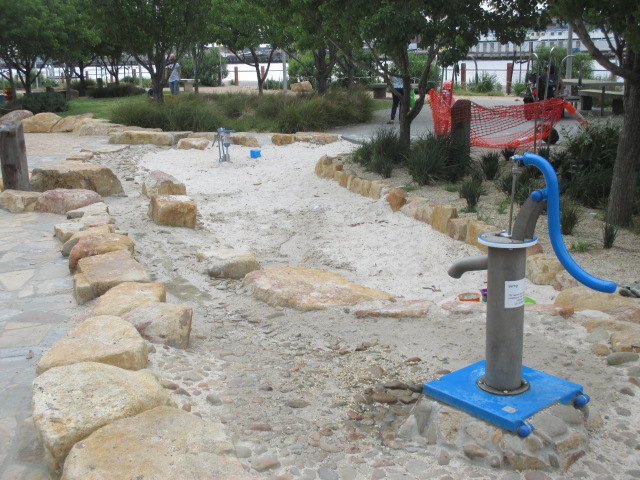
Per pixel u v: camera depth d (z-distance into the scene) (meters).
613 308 4.97
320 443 3.29
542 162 3.16
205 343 4.69
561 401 3.33
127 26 20.44
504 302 3.27
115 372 3.44
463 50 10.91
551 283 6.12
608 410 3.55
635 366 3.99
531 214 3.16
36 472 2.95
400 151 11.23
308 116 17.30
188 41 21.92
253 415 3.54
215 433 3.01
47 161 12.86
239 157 13.96
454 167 10.05
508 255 3.21
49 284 5.81
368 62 28.06
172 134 15.54
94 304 5.25
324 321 5.12
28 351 4.34
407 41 10.11
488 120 12.22
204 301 5.82
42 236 7.43
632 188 7.35
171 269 6.79
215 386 3.88
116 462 2.73
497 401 3.28
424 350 4.51
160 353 4.21
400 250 7.86
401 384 3.95
